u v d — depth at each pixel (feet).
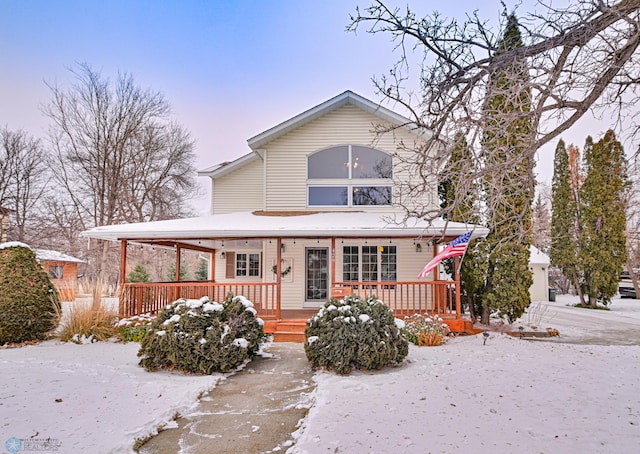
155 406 16.34
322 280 43.62
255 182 50.55
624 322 47.09
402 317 34.73
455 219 35.17
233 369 23.73
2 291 29.37
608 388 18.02
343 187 43.57
